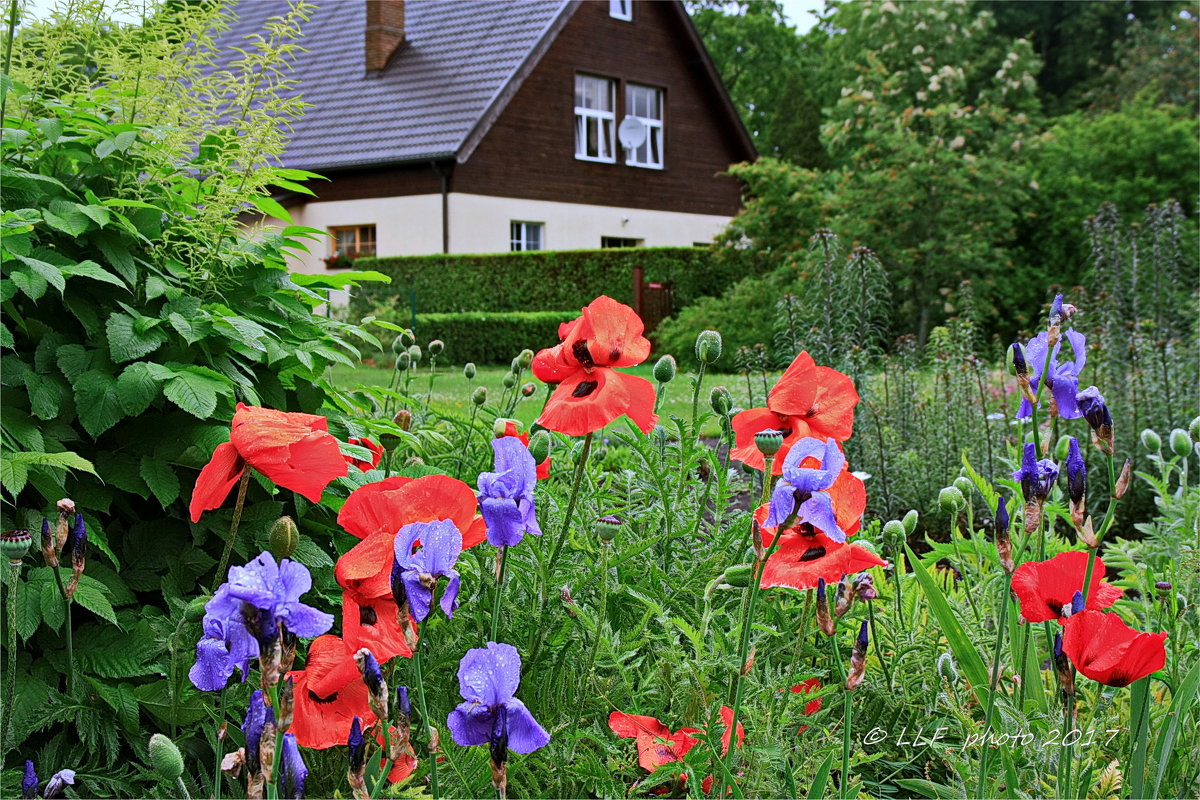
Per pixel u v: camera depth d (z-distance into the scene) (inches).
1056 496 94.6
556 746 65.4
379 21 792.3
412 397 119.9
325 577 78.9
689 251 651.5
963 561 102.7
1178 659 70.4
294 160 743.7
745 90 1465.3
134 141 86.6
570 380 68.4
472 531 57.6
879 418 215.9
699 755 61.3
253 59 90.7
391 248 729.6
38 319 81.0
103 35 102.0
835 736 70.1
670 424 99.7
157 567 76.8
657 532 85.7
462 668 44.3
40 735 72.4
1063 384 68.0
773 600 79.0
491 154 737.6
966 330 256.7
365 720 54.9
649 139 866.1
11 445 70.2
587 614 69.6
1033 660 72.3
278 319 89.7
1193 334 254.5
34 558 69.9
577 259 657.6
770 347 511.2
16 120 87.9
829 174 647.1
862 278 245.3
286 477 59.2
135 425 77.9
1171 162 627.5
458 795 60.9
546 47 750.5
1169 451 192.7
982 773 57.3
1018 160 624.7
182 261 88.8
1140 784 57.4
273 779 40.6
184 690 66.8
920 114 602.2
